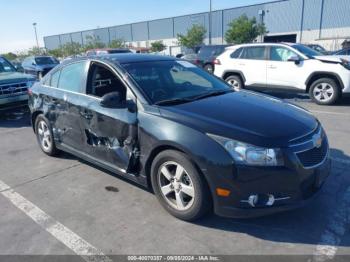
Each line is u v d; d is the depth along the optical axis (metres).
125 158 3.61
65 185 4.16
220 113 3.18
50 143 5.07
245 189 2.74
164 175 3.24
